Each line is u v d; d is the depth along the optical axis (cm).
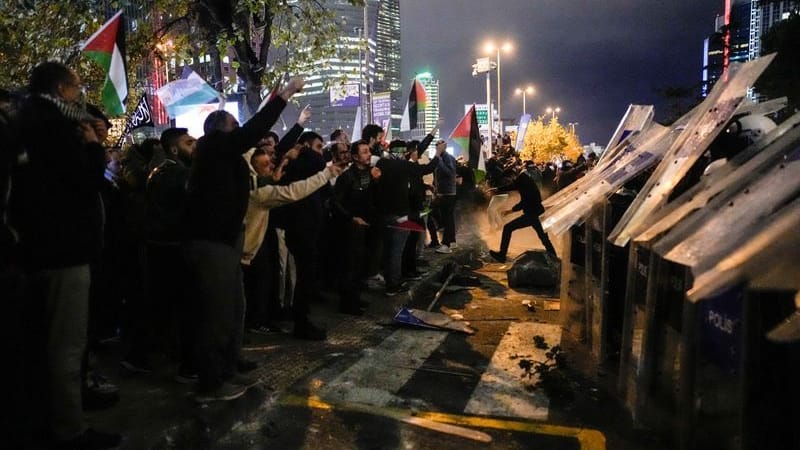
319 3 916
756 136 432
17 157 289
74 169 303
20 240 298
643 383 408
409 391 481
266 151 506
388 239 762
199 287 389
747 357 290
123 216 489
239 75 904
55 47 815
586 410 449
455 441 399
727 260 223
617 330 532
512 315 732
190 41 924
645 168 508
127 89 549
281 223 574
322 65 973
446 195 1143
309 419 424
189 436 369
